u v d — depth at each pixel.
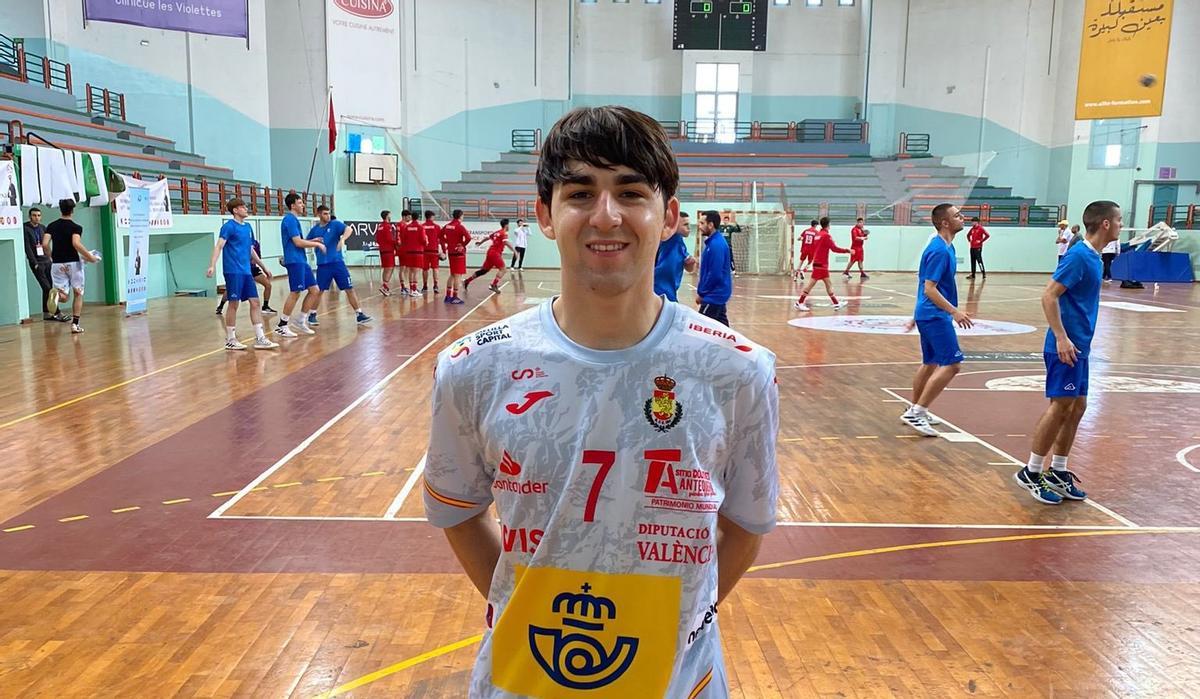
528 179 28.17
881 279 23.06
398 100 23.25
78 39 19.97
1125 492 4.94
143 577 3.61
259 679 2.81
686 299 16.11
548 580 1.23
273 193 23.45
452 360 1.28
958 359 6.10
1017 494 4.89
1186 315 14.47
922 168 28.09
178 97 21.64
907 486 5.03
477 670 1.30
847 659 2.98
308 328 11.20
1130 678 2.88
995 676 2.88
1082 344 4.59
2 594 3.44
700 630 1.28
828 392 7.81
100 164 12.62
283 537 4.08
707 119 30.27
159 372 8.32
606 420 1.20
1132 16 20.42
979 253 21.98
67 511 4.42
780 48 30.44
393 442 5.83
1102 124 25.59
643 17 30.42
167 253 16.78
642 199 1.19
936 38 28.80
